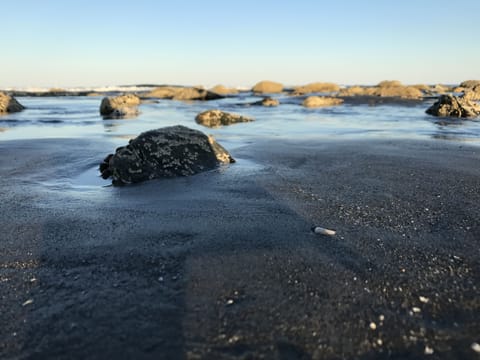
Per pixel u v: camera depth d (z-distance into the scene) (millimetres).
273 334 250
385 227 438
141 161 711
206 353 234
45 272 339
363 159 861
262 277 323
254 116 2377
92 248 387
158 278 324
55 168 819
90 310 280
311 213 487
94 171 802
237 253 369
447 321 264
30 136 1405
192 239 404
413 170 738
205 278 322
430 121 1906
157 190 628
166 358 231
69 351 238
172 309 279
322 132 1481
